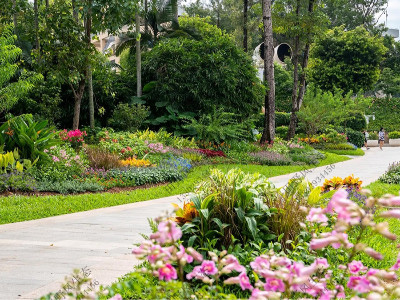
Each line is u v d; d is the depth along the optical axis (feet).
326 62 146.41
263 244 13.80
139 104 67.97
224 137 65.67
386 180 42.27
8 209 26.53
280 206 14.96
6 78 48.44
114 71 78.64
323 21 89.10
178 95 72.02
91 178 39.19
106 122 74.33
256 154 63.72
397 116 162.20
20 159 37.60
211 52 75.20
